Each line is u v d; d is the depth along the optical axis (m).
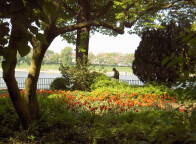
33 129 5.08
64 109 7.22
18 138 4.89
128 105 7.34
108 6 17.03
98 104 8.44
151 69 14.60
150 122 5.01
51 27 5.14
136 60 15.51
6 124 5.57
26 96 5.41
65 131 5.09
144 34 15.44
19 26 1.44
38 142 4.82
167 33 14.62
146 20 17.38
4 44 1.50
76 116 6.64
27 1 1.38
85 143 4.73
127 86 13.17
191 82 1.33
